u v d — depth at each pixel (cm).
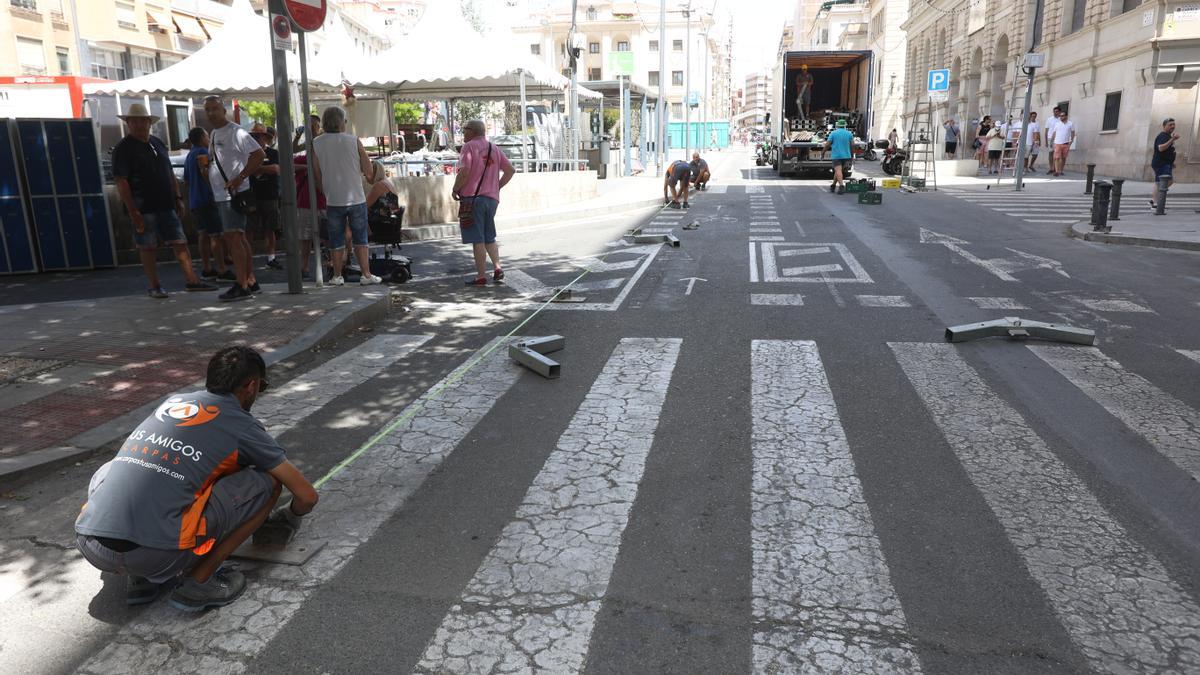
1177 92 2225
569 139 2391
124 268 1121
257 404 526
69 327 690
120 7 3788
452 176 1539
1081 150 2750
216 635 285
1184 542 336
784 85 2859
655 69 9556
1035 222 1421
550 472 413
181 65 1717
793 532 348
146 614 299
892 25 6500
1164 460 415
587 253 1159
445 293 888
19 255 1062
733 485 393
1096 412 484
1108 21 2536
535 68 1805
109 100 2256
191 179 916
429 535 352
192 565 299
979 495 379
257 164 767
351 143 846
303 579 319
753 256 1086
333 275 873
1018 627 281
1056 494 379
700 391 533
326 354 644
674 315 752
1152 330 671
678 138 5856
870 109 2767
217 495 298
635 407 505
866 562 323
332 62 1792
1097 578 310
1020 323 656
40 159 1055
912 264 1007
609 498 383
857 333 675
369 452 443
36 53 3256
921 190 2139
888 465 414
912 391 526
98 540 283
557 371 568
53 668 269
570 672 261
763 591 304
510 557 332
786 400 512
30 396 521
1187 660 263
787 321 720
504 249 1227
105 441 451
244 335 661
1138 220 1370
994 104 3734
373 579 318
